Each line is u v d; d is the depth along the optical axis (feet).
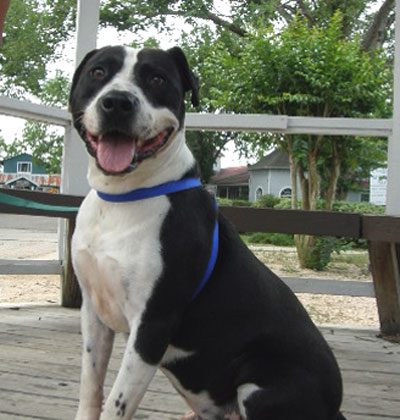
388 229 10.52
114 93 5.37
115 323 5.87
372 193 45.91
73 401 7.45
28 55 54.03
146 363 5.32
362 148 30.40
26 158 87.71
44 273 13.30
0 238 38.83
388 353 10.51
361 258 34.50
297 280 12.44
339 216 11.00
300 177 30.07
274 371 5.78
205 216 5.87
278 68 27.55
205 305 5.84
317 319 15.64
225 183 139.85
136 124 5.39
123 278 5.36
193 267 5.56
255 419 5.78
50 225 58.34
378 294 11.76
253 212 11.19
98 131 5.49
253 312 5.92
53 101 55.16
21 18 53.93
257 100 29.14
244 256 6.21
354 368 9.47
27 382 8.08
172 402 7.63
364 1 53.36
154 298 5.35
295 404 5.64
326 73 26.81
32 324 11.68
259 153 36.17
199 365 6.01
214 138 79.51
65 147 13.15
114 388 5.26
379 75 28.32
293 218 11.11
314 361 5.87
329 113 28.60
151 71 5.84
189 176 5.97
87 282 5.85
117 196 5.49
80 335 10.86
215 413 6.37
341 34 28.81
